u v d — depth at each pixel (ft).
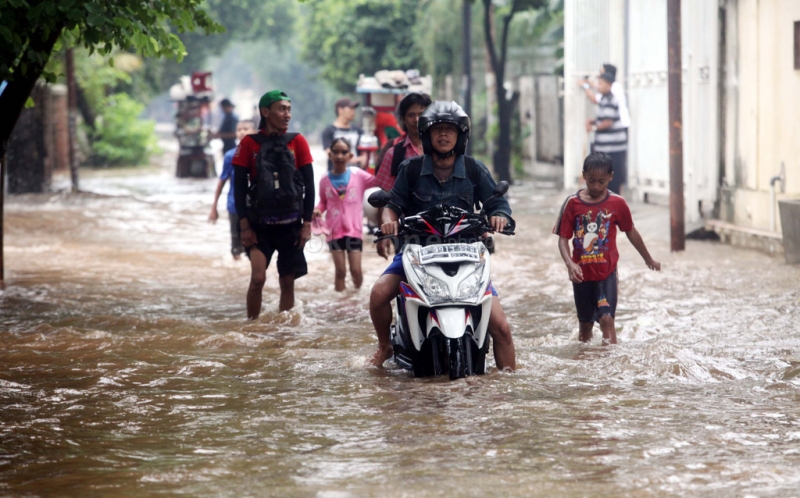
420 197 29.78
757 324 36.22
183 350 33.83
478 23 144.36
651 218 72.02
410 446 21.70
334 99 312.09
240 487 19.15
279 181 38.55
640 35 80.53
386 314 30.45
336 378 29.14
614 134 80.07
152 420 24.45
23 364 31.32
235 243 58.65
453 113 29.19
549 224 76.13
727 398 25.64
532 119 128.98
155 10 43.16
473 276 28.22
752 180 61.46
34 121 110.93
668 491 18.38
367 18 166.81
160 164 190.60
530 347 33.47
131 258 60.95
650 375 28.63
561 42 117.60
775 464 19.88
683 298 42.98
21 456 21.45
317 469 20.18
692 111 66.64
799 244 51.55
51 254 62.75
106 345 34.22
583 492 18.39
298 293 47.29
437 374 28.48
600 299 33.58
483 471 19.79
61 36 47.34
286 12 273.95
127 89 205.16
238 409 25.45
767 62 58.85
